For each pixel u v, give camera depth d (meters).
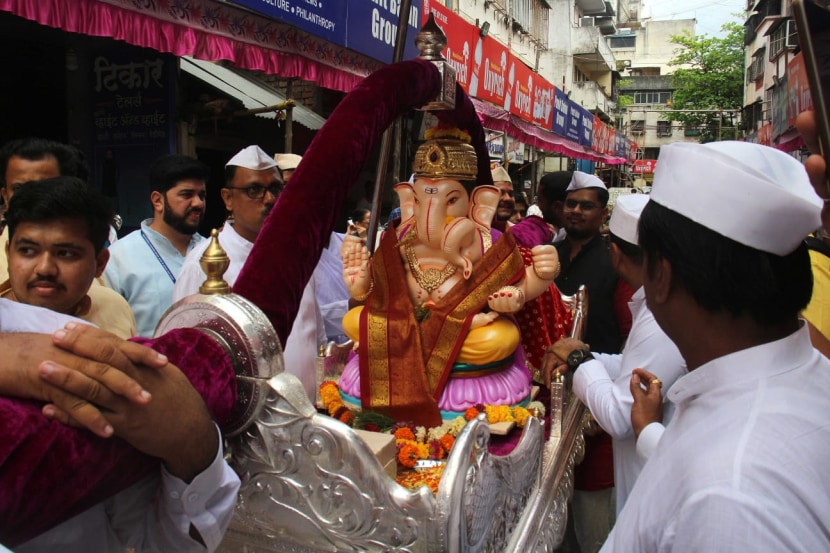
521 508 1.95
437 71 2.15
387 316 2.30
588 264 3.61
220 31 3.19
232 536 1.53
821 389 0.92
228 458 1.42
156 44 2.85
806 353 0.96
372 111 1.80
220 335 1.27
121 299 2.12
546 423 2.55
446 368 2.20
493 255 2.28
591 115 13.16
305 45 3.85
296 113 6.17
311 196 1.64
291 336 2.58
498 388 2.26
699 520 0.83
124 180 4.81
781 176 0.94
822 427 0.87
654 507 0.94
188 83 5.12
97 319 1.99
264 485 1.41
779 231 0.90
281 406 1.33
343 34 4.09
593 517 2.92
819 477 0.83
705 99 30.17
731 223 0.91
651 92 38.75
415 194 2.35
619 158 19.08
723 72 30.14
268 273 1.56
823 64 0.77
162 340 1.17
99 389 0.83
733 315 0.95
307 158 1.70
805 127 0.84
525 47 16.67
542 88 8.78
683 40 31.78
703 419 0.95
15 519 0.83
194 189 2.96
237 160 2.83
